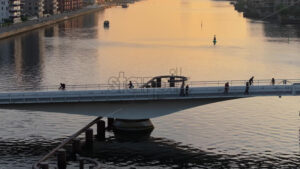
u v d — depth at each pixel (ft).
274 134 505.25
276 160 440.86
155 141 482.28
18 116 562.25
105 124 525.34
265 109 597.11
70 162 433.07
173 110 472.85
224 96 471.21
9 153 450.30
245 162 436.35
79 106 466.29
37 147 466.29
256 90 479.00
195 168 425.69
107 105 467.11
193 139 489.67
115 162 435.53
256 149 464.65
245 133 508.12
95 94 464.24
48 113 572.92
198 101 472.03
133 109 470.39
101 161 436.76
